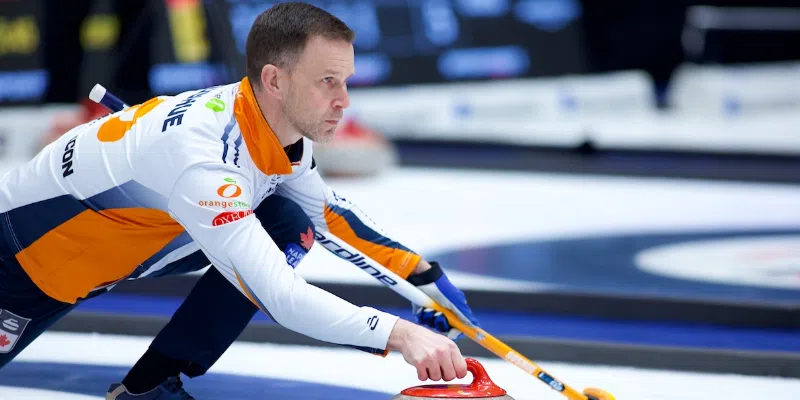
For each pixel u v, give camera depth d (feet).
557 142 103.50
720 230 67.00
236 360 33.22
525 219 70.18
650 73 112.06
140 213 23.97
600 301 43.45
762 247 60.39
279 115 23.38
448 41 101.14
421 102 100.83
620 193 85.25
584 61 106.22
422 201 77.71
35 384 29.07
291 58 22.75
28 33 90.79
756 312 41.98
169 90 85.10
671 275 51.06
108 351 34.17
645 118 108.47
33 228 24.71
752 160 101.86
